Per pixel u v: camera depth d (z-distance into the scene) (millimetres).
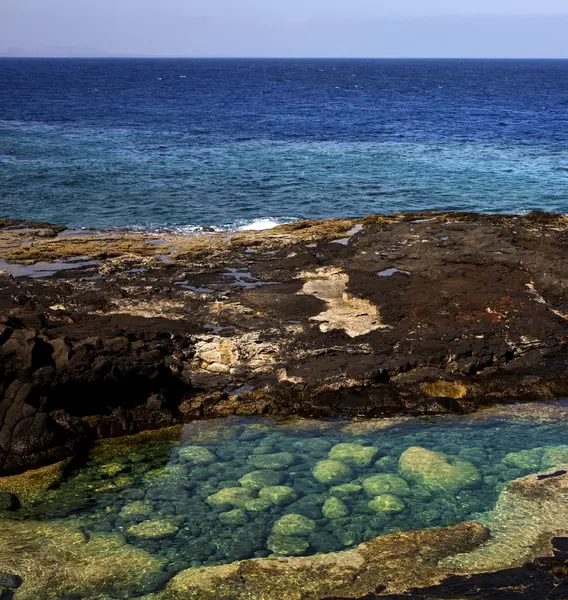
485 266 20625
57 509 11461
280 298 18812
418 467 12531
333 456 13062
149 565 10070
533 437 13648
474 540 10477
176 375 15273
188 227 28469
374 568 9883
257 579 9703
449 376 15531
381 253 21859
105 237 25812
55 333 15758
